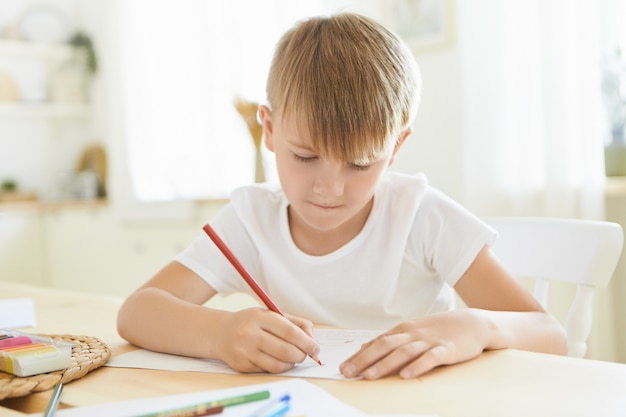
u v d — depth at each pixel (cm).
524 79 211
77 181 391
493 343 72
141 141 358
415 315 109
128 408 56
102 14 399
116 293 331
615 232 104
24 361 65
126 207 316
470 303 98
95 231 338
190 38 339
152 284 101
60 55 405
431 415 52
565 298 198
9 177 397
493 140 218
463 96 222
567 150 200
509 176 217
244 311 75
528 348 76
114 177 366
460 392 58
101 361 72
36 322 100
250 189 117
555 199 202
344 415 52
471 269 99
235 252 112
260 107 97
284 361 67
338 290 108
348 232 108
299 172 84
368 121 81
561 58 200
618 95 206
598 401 55
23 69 402
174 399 57
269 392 56
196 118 340
